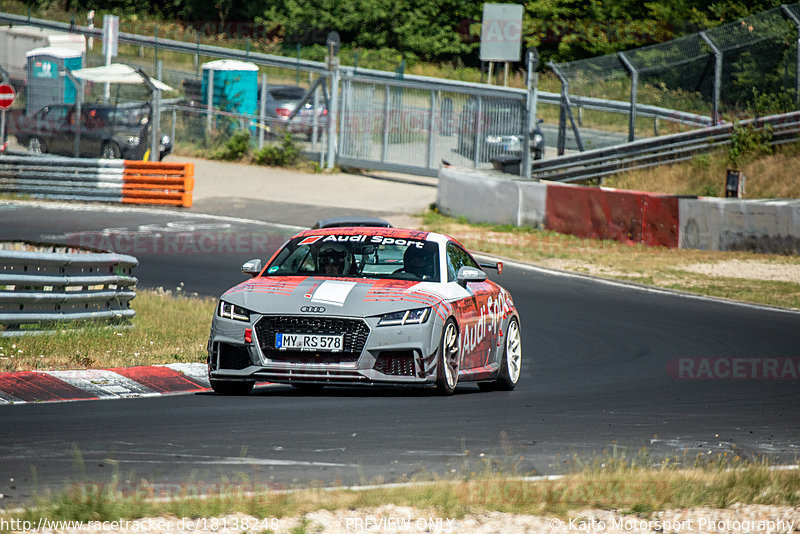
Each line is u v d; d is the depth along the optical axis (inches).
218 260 3142.2
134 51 7283.5
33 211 3875.5
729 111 5004.9
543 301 2662.4
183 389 1424.7
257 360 1273.4
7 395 1273.4
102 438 1027.3
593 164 4621.1
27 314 1647.4
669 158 4633.4
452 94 4682.6
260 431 1090.7
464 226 3939.5
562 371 1782.7
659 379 1707.7
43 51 5497.1
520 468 968.9
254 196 4409.5
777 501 874.1
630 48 7342.5
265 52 7864.2
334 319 1268.5
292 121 5172.2
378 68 7637.8
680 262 3348.9
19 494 804.0
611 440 1136.8
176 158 5177.2
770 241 3486.7
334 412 1227.2
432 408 1284.4
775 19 4758.9
